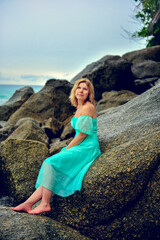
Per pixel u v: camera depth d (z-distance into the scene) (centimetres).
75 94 323
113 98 759
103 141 348
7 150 341
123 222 249
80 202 260
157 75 895
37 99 771
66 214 264
